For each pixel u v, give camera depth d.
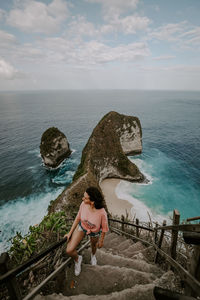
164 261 5.00
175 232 3.57
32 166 40.19
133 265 4.47
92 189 3.38
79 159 44.50
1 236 20.61
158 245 4.87
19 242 4.15
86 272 3.80
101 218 3.47
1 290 3.10
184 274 2.39
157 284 3.42
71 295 3.36
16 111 152.12
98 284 3.55
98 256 4.69
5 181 33.34
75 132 76.56
